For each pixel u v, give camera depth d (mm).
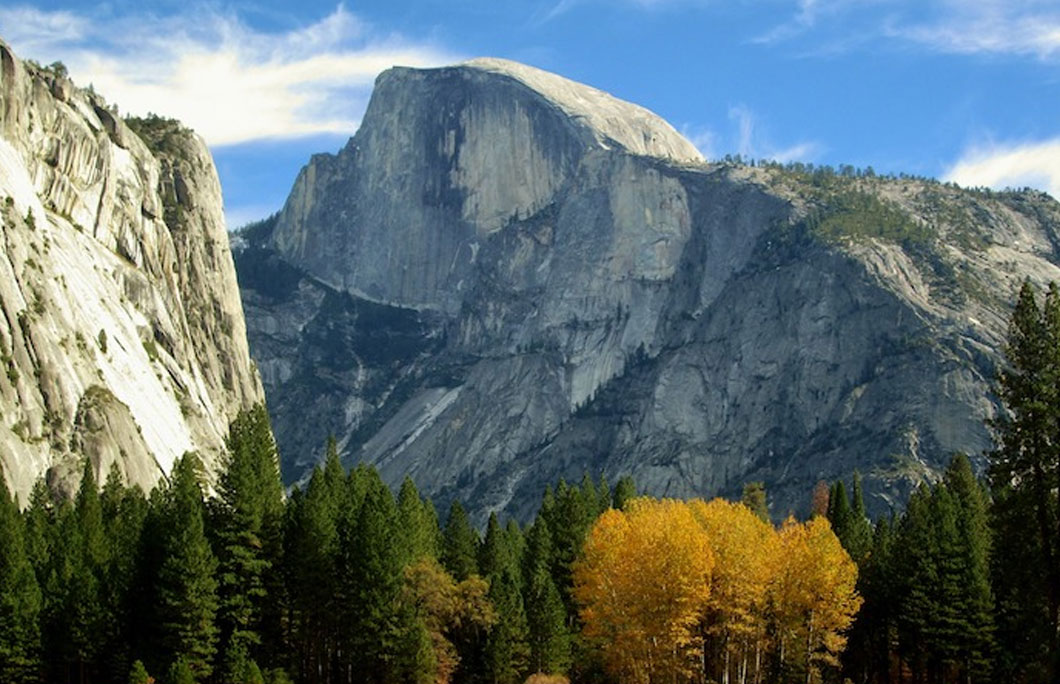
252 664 118375
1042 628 107938
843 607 119062
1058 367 97875
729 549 117500
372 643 126188
